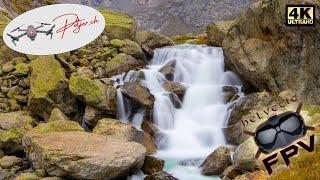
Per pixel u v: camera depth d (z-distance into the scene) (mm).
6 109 21969
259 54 22797
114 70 24688
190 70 26766
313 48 19875
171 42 32594
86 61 25156
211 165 16188
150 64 28734
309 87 19984
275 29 21562
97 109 20797
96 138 16859
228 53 25125
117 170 15070
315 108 18328
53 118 19859
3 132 19125
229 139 19875
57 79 21312
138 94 21500
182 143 20266
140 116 21375
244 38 24281
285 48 20891
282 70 21109
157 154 19000
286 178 11453
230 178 15062
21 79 23141
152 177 15125
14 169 16734
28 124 19391
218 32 31984
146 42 31703
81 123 21438
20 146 18281
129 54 26391
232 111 20984
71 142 16109
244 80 24219
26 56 24766
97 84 20969
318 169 11219
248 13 24062
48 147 15414
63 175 14945
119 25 29828
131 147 16281
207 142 20391
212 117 22203
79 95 20797
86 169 14633
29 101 21312
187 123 22047
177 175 16094
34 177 15023
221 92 23797
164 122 21828
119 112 21406
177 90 23641
